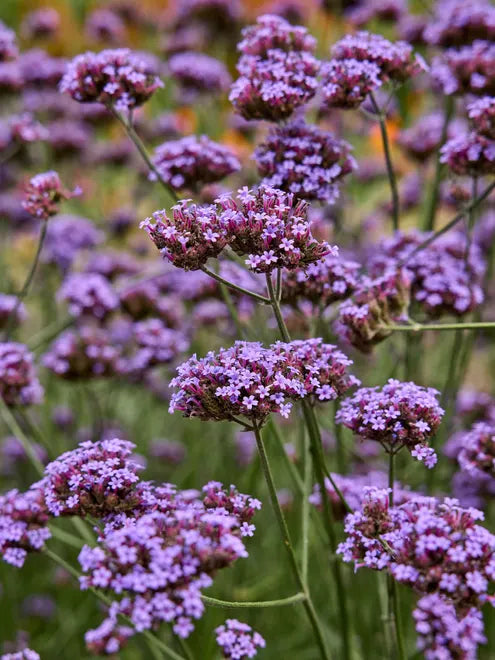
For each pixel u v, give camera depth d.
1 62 0.93
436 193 0.87
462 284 0.82
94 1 1.54
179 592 0.68
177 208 0.71
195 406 0.71
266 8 1.14
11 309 0.89
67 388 1.04
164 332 0.88
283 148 0.78
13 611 0.90
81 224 0.98
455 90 0.83
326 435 0.91
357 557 0.71
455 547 0.69
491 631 0.86
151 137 1.06
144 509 0.71
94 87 0.80
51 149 1.04
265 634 0.89
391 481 0.73
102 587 0.68
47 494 0.72
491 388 1.04
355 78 0.78
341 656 0.84
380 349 0.92
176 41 1.09
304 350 0.73
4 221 1.03
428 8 0.93
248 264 0.71
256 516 0.92
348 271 0.79
